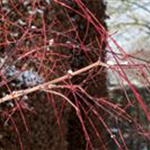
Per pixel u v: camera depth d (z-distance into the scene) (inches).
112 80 365.4
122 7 434.9
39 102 170.1
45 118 173.3
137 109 359.6
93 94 236.2
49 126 176.2
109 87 364.5
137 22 430.0
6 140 163.0
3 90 158.1
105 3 269.3
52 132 178.1
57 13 174.4
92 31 247.0
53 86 109.4
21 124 165.0
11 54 122.2
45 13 162.4
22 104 156.0
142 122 367.9
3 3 153.9
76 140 253.4
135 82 361.4
